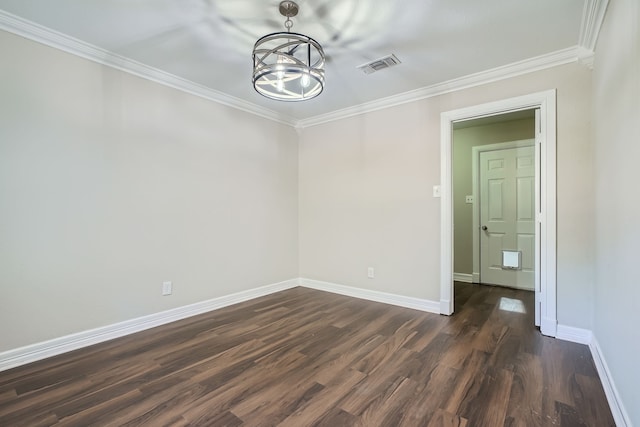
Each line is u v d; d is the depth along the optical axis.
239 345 2.50
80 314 2.46
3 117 2.13
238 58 2.68
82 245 2.48
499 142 4.49
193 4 1.97
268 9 2.01
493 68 2.84
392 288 3.62
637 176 1.33
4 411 1.66
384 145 3.69
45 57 2.30
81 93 2.48
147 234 2.88
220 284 3.49
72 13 2.07
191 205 3.23
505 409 1.67
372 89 3.33
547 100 2.66
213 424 1.57
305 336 2.67
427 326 2.89
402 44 2.44
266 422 1.58
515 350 2.38
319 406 1.71
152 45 2.47
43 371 2.08
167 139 3.03
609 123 1.86
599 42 2.15
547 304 2.65
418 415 1.63
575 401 1.74
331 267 4.18
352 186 3.97
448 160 3.22
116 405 1.72
